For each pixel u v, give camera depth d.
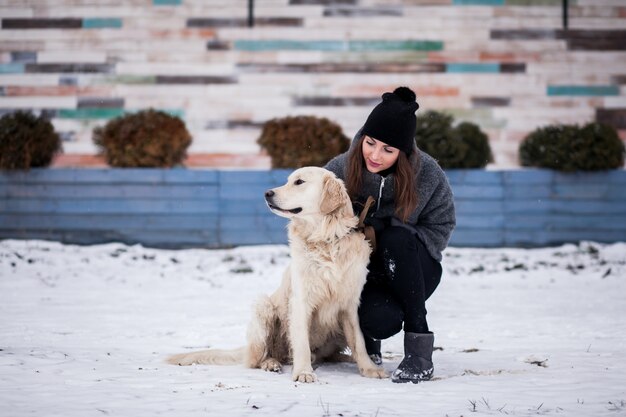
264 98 13.39
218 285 8.45
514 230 10.74
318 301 4.30
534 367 4.34
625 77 13.38
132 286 8.30
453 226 4.50
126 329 5.77
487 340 5.38
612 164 10.75
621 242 10.77
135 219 10.64
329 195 4.21
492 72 13.38
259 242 10.62
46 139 10.85
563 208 10.77
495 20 13.38
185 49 13.41
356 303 4.30
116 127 10.95
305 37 13.37
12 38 13.44
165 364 4.45
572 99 13.40
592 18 13.38
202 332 5.66
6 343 5.00
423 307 4.15
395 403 3.41
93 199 10.65
